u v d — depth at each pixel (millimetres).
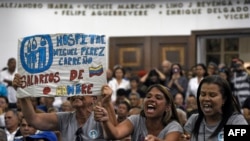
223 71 16625
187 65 19203
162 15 19391
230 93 6527
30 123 7410
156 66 19391
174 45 19328
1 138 9477
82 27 19609
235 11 18875
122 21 19531
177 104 14945
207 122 6598
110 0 19547
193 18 19219
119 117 12070
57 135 9086
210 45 21391
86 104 7328
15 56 19578
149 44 19391
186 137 6762
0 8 19688
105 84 7238
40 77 7254
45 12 19672
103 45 7273
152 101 6801
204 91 6504
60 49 7250
